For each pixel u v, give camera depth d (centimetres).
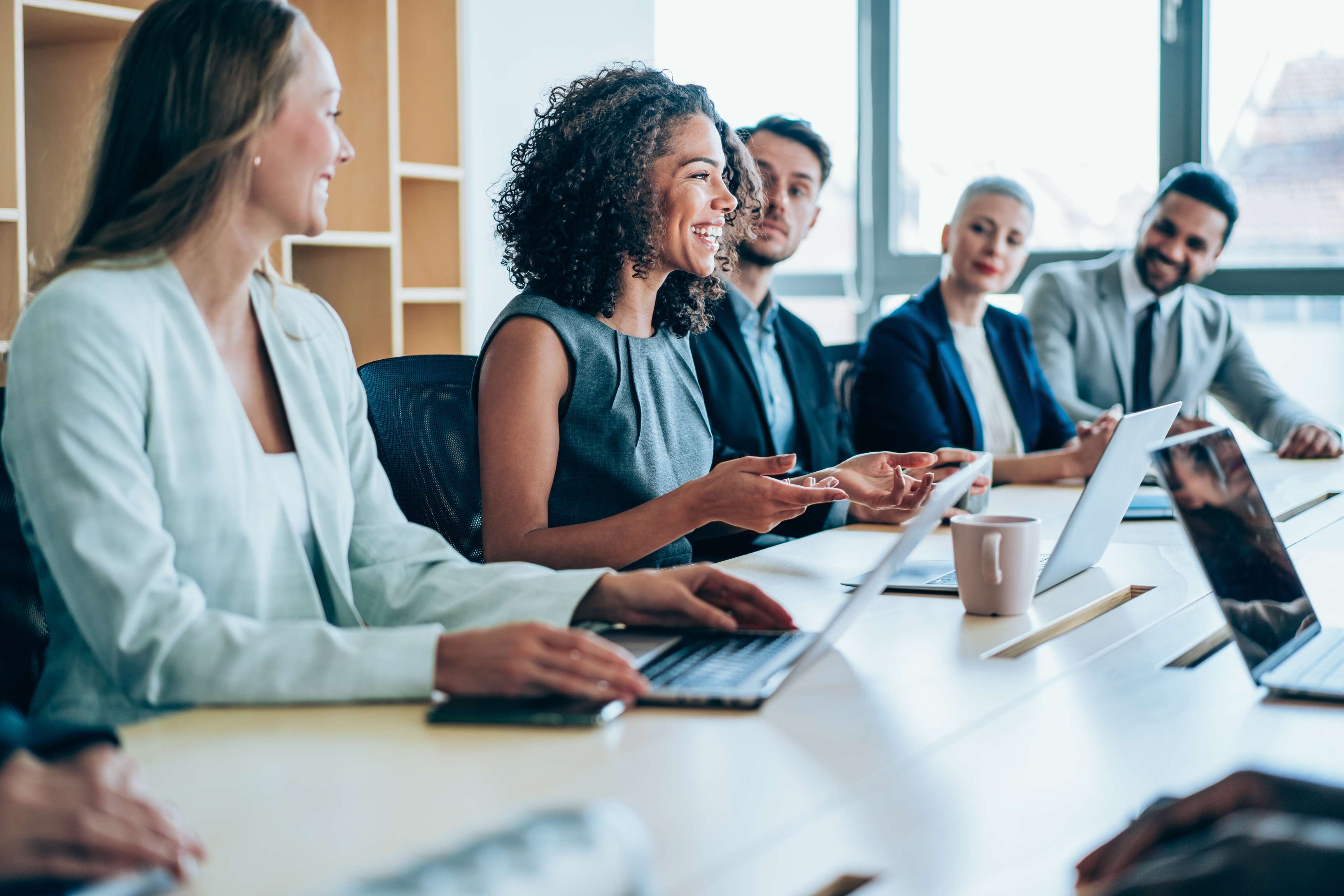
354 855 68
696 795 77
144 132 117
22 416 105
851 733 90
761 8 479
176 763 84
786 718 94
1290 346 418
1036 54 449
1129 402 368
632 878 47
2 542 121
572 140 174
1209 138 425
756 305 263
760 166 264
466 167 364
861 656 113
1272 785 64
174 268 118
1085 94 441
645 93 177
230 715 95
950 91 469
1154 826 65
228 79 115
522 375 164
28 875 66
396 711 96
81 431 104
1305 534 184
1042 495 224
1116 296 367
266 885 65
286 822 73
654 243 175
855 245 495
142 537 102
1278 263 417
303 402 130
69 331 107
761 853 68
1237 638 101
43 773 70
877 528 191
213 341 122
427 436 183
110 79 120
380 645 99
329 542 127
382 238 333
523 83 402
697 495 147
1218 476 114
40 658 121
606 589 119
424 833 71
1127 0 431
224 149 114
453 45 357
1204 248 351
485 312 395
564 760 84
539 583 121
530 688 96
